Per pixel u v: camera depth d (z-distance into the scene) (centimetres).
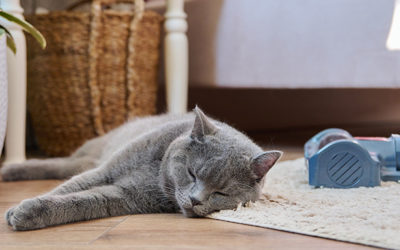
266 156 135
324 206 136
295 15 246
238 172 134
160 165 146
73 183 142
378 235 109
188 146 138
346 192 154
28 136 299
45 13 237
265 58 256
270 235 115
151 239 113
